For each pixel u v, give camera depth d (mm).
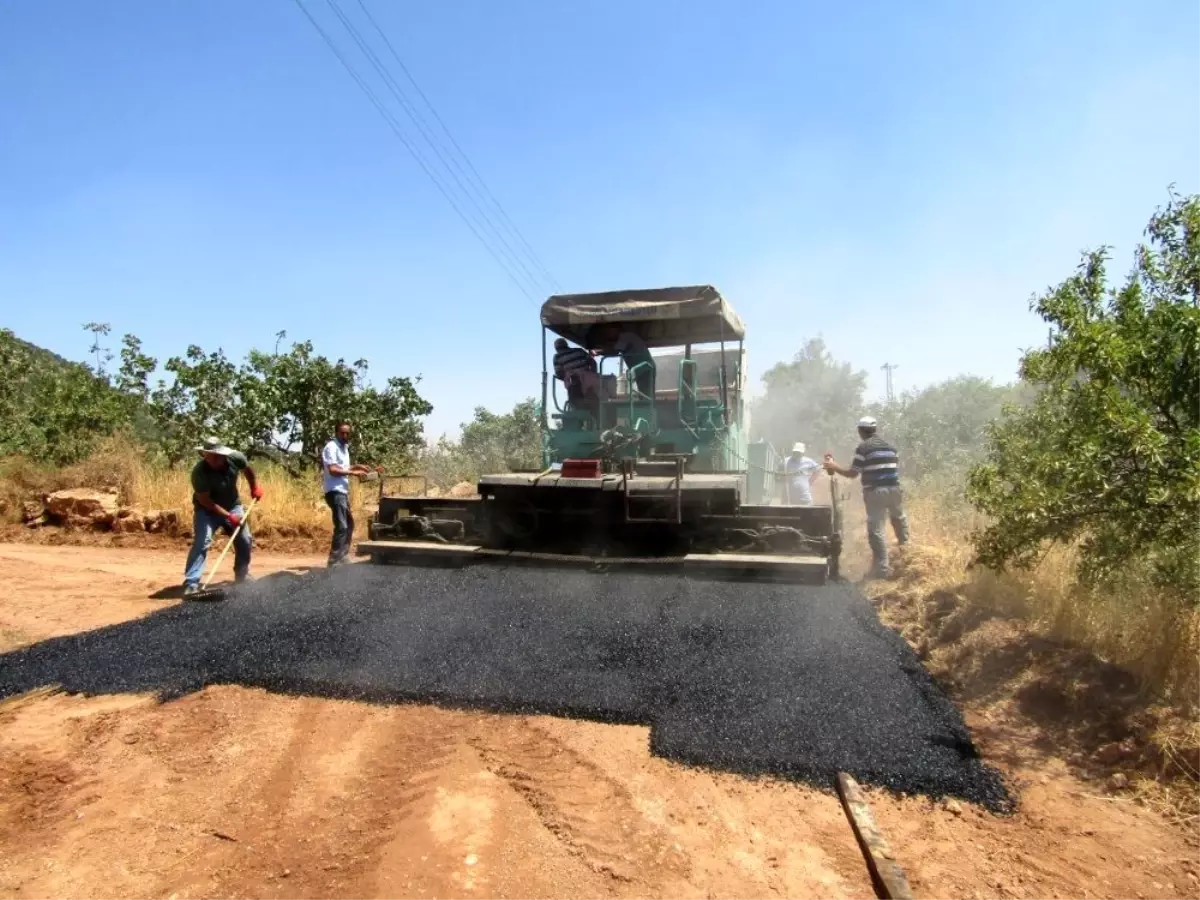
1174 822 3113
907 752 3598
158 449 13328
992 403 19422
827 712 3955
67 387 16062
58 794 3365
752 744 3664
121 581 7648
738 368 8750
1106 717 3822
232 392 13609
